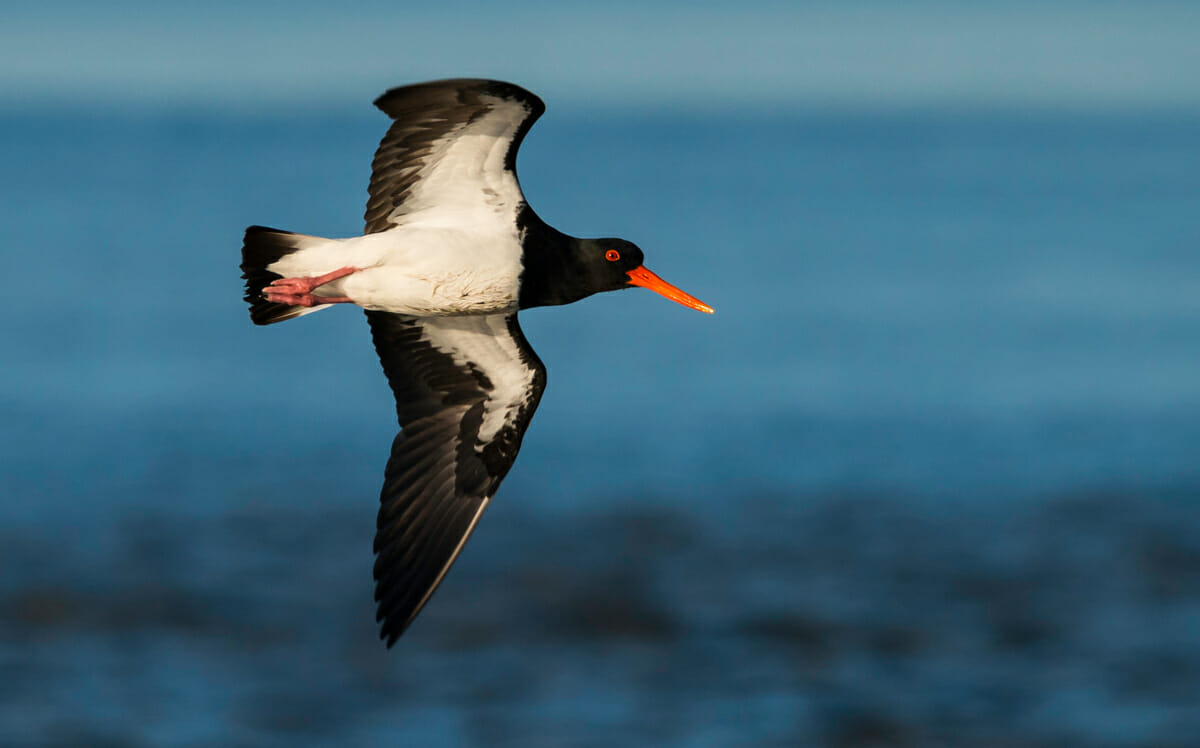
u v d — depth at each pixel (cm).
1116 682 1753
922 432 2950
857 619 1945
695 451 2805
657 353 3762
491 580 2091
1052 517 2411
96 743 1591
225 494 2511
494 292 1081
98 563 2127
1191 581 2103
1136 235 6550
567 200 9600
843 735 1616
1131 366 3506
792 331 4056
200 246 6266
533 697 1714
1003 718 1661
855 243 6438
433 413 1152
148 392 3244
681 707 1678
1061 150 19650
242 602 1994
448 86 980
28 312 4188
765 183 12038
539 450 2820
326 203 8812
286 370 3559
